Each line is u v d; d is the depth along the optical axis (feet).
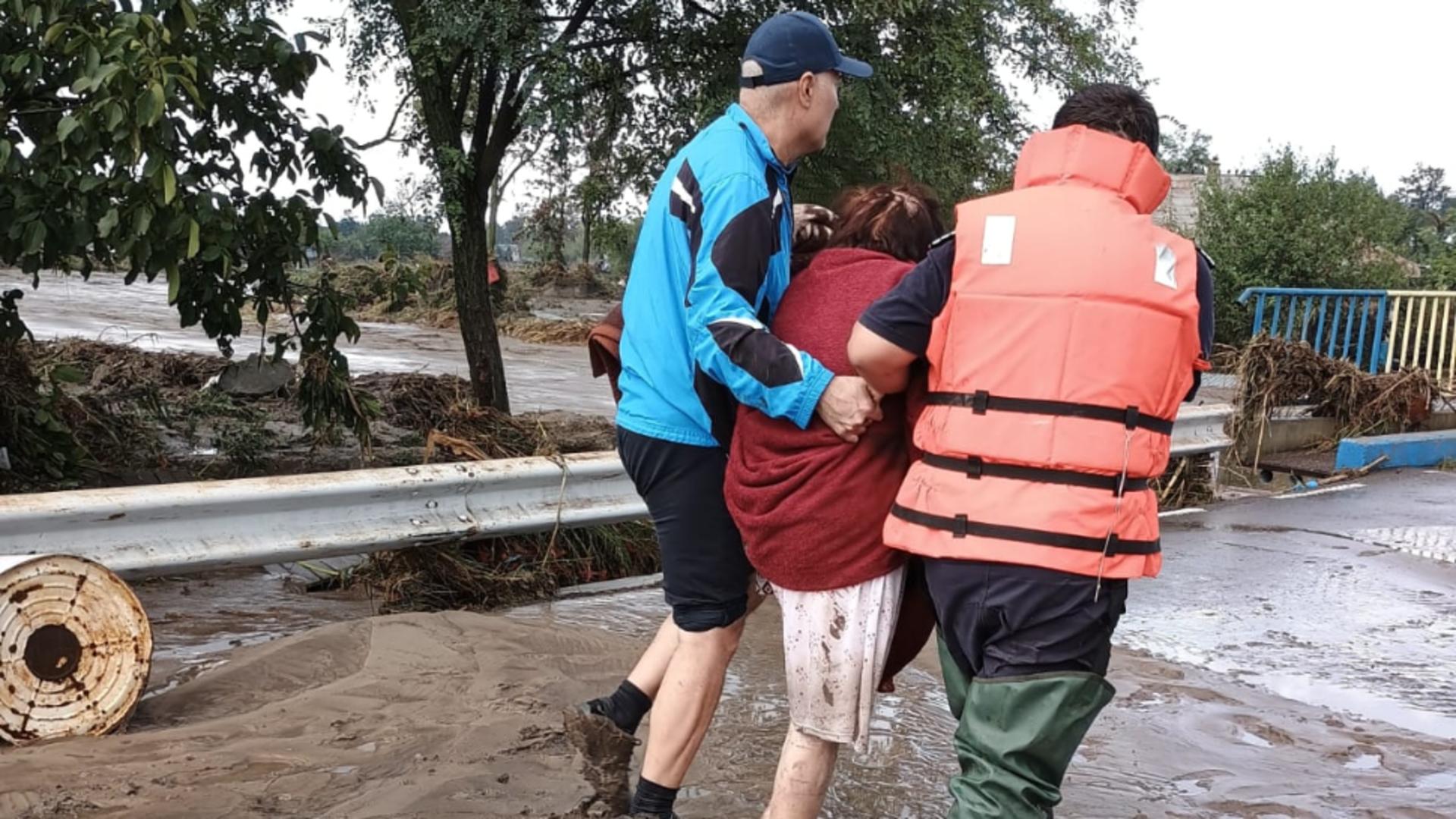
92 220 20.07
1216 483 30.45
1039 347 8.35
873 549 9.36
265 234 22.85
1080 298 8.30
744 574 10.87
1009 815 8.50
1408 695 16.44
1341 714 15.62
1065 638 8.43
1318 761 13.97
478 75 29.89
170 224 19.75
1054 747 8.54
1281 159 81.71
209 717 13.70
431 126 29.76
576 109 28.96
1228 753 14.12
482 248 31.71
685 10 29.17
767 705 14.84
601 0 28.60
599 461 19.72
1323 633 19.13
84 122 18.47
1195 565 23.27
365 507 17.48
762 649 17.08
